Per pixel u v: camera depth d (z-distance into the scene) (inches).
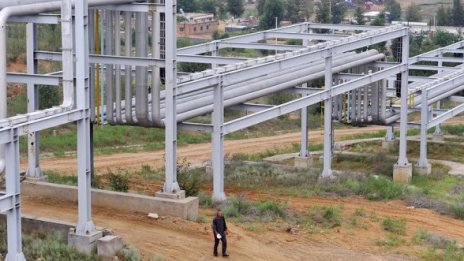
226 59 1302.9
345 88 1353.3
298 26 1706.4
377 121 1507.1
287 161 1648.6
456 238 1023.0
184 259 864.3
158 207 1006.4
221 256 882.1
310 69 1419.8
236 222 1027.9
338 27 1673.2
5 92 807.7
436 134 1947.6
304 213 1106.7
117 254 845.8
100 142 1844.2
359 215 1112.2
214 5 5561.0
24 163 1513.3
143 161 1625.2
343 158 1672.0
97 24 1064.2
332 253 928.3
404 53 1457.9
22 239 852.6
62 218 978.7
